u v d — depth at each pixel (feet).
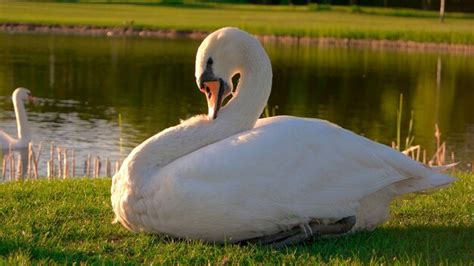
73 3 257.96
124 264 17.79
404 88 98.99
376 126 72.38
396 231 21.36
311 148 19.45
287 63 124.47
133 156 19.65
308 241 19.76
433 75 112.78
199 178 18.71
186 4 269.85
